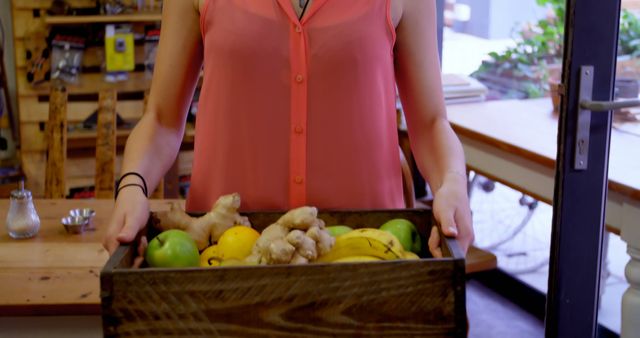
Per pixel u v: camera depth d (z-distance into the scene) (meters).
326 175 1.50
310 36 1.44
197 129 1.56
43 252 2.09
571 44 2.41
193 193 1.57
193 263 1.21
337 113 1.47
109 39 4.09
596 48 2.41
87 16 4.07
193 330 1.09
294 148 1.49
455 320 1.11
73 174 4.25
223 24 1.46
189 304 1.08
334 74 1.45
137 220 1.25
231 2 1.45
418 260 1.09
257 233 1.28
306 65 1.45
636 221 2.74
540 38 4.03
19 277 1.91
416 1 1.49
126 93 4.29
